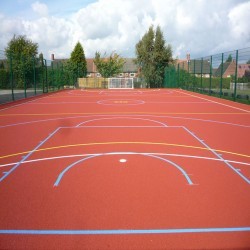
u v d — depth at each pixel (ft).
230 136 28.53
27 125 34.88
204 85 84.74
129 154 21.99
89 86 126.72
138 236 11.30
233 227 11.94
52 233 11.52
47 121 37.70
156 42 135.95
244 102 58.29
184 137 27.96
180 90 101.71
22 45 129.59
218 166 19.35
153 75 136.77
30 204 13.96
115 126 33.76
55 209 13.44
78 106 54.65
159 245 10.73
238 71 62.75
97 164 19.67
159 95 81.00
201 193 15.12
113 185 16.12
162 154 22.04
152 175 17.62
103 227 11.93
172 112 45.83
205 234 11.43
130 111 47.16
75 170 18.53
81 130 31.48
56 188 15.78
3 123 36.35
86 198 14.56
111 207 13.61
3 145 25.12
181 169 18.71
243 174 17.90
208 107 52.44
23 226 12.03
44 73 87.71
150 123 35.76
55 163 19.97
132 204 13.89
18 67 83.46
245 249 10.53
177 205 13.80
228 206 13.74
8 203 14.08
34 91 81.87
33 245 10.75
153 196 14.76
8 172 18.30
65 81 114.83
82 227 11.94
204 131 30.96
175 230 11.70
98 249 10.51
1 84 90.17
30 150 23.38
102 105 56.24
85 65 161.68
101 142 25.80
